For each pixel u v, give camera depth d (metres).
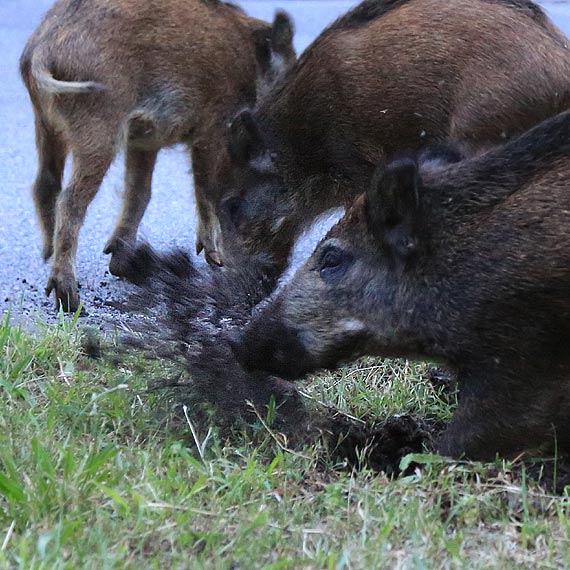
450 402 9.96
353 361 9.19
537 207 8.34
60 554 6.24
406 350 8.97
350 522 6.97
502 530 6.99
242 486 7.38
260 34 13.94
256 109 12.44
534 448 8.50
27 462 7.46
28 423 8.20
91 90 12.02
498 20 10.94
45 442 7.81
